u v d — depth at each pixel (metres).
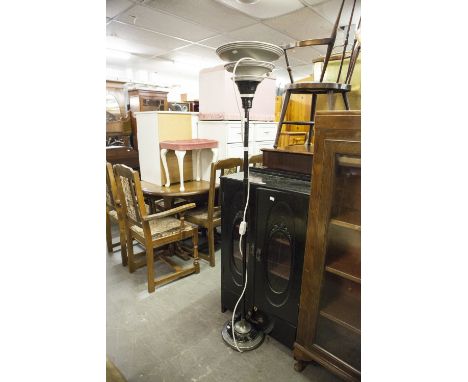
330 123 1.04
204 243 2.76
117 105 3.47
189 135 2.62
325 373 1.34
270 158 1.67
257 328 1.61
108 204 2.47
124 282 2.09
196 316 1.73
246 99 1.24
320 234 1.15
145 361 1.41
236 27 3.86
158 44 4.71
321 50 4.83
